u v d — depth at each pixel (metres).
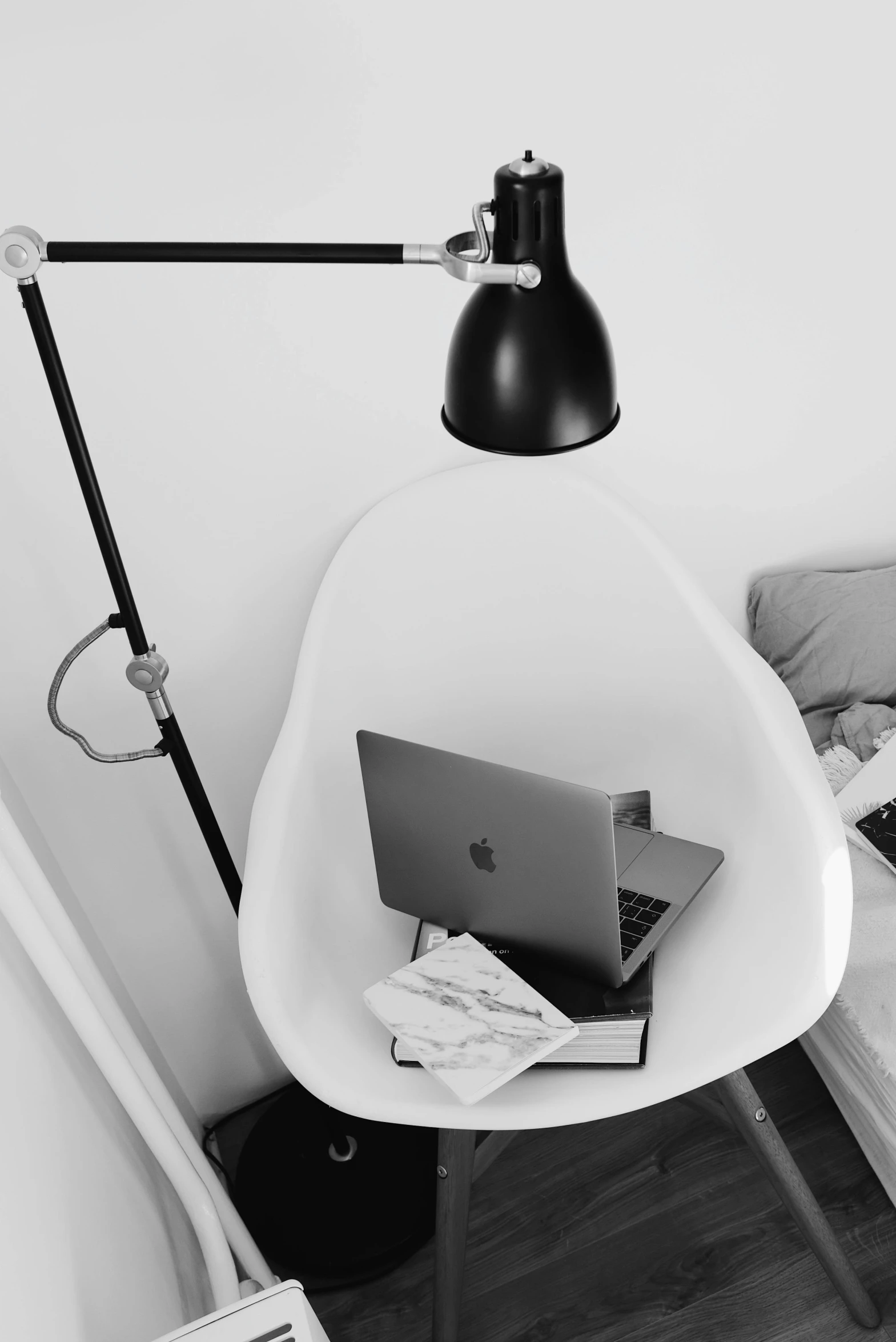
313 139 1.17
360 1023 1.13
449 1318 1.29
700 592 1.34
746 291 1.44
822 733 1.63
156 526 1.30
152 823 1.48
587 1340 1.36
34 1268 0.82
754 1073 1.62
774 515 1.67
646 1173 1.53
